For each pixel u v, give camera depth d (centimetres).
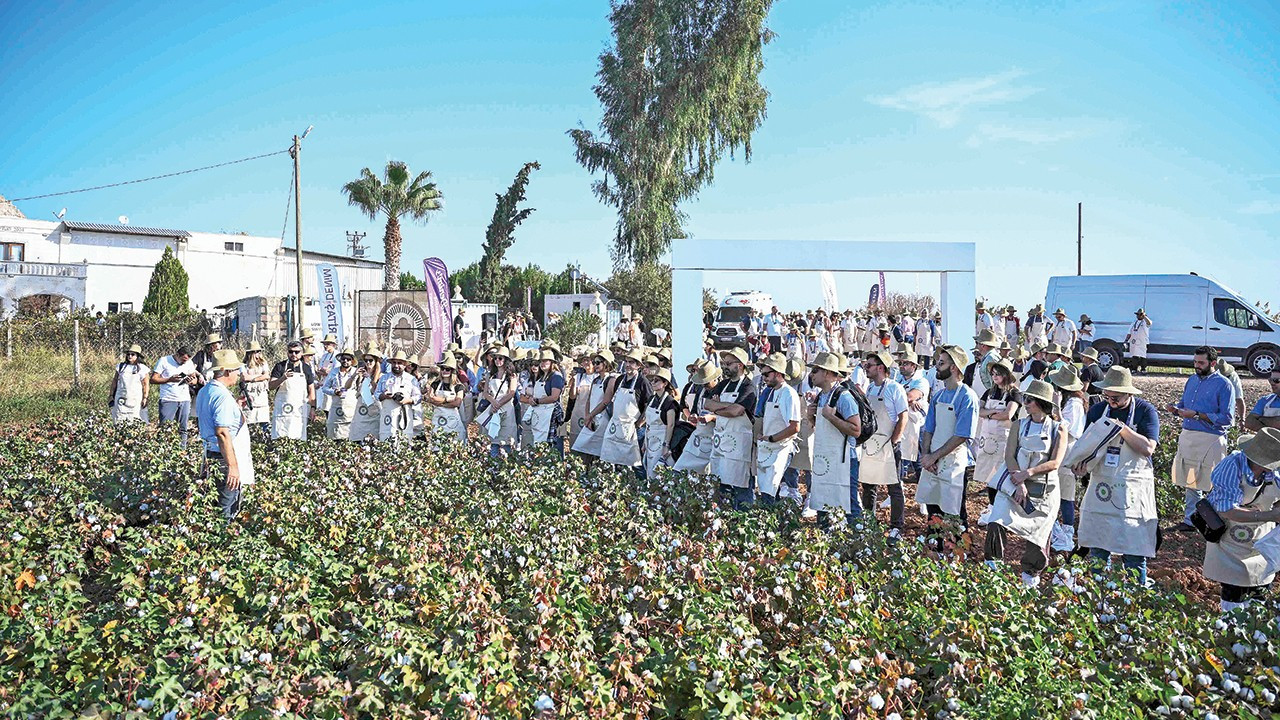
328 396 1323
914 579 593
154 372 1266
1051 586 597
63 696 429
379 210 3472
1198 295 2483
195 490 786
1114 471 692
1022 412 884
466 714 407
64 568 612
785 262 1616
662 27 4038
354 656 477
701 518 798
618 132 4162
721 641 473
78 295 4416
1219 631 524
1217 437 891
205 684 429
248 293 5100
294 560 662
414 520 748
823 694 435
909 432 1034
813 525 744
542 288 4875
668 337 2998
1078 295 2644
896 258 1611
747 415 887
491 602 571
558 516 765
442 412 1240
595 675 443
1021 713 418
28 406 1711
